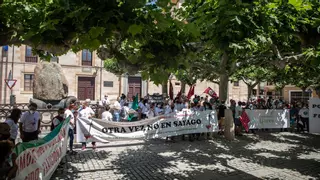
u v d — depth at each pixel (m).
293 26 5.36
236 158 7.71
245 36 4.44
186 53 4.17
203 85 32.28
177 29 3.96
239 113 12.27
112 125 8.56
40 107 13.59
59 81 14.45
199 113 10.36
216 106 13.01
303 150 9.06
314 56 5.00
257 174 6.16
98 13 2.88
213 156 7.90
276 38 6.49
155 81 4.13
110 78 28.95
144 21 3.19
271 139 11.30
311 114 10.40
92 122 8.31
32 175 3.88
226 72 10.91
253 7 4.71
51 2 3.32
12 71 25.58
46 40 3.17
